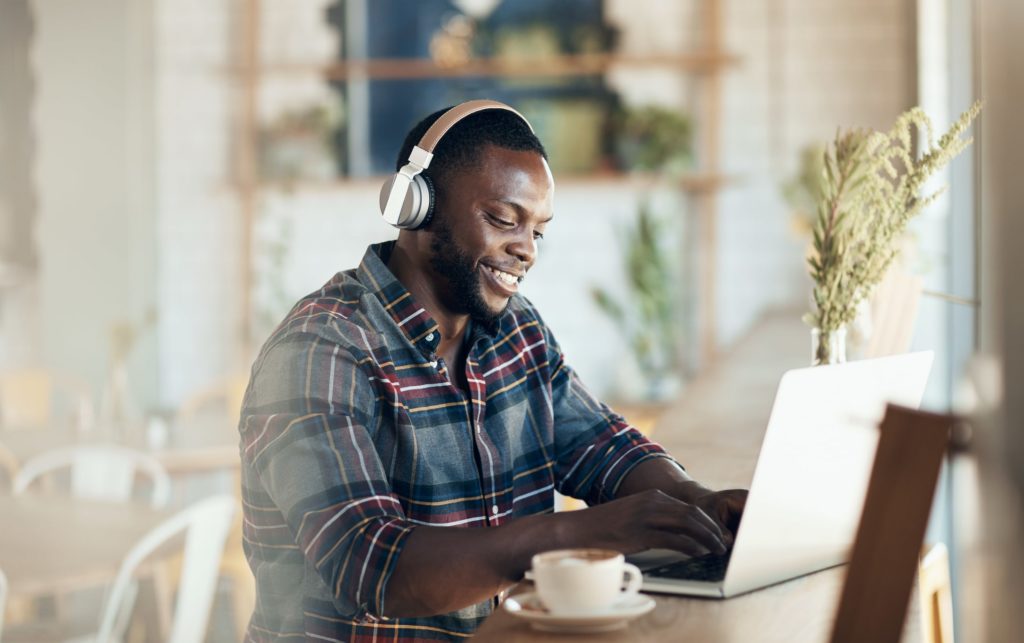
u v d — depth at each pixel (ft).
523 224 4.28
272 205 18.13
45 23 17.60
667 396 17.07
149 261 17.95
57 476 9.64
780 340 11.89
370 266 4.36
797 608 3.31
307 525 3.66
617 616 3.10
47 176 17.61
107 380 17.31
